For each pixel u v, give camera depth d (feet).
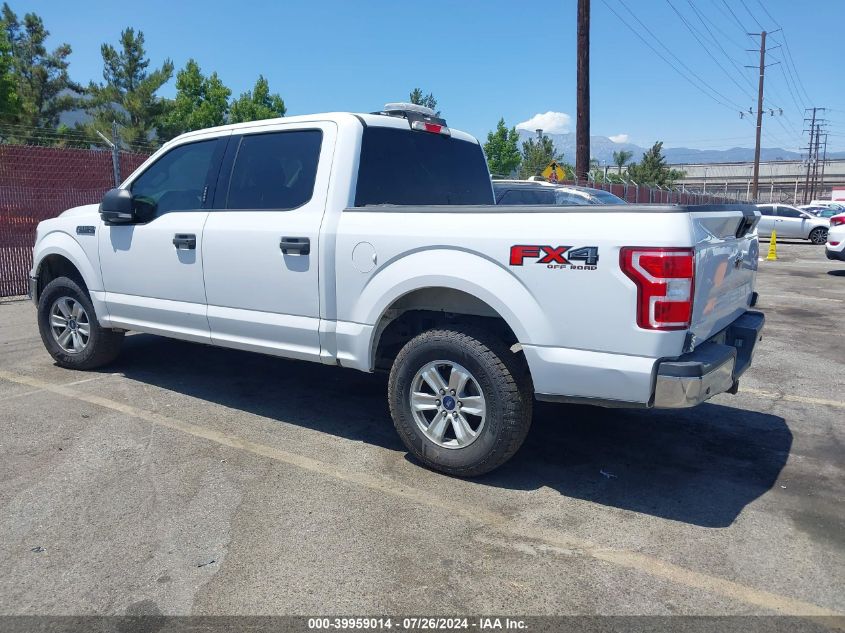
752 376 21.35
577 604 9.39
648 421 16.84
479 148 19.02
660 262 10.82
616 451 14.88
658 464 14.20
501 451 12.66
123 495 12.30
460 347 12.66
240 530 11.16
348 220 14.03
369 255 13.64
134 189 18.20
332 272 14.15
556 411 17.47
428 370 13.28
